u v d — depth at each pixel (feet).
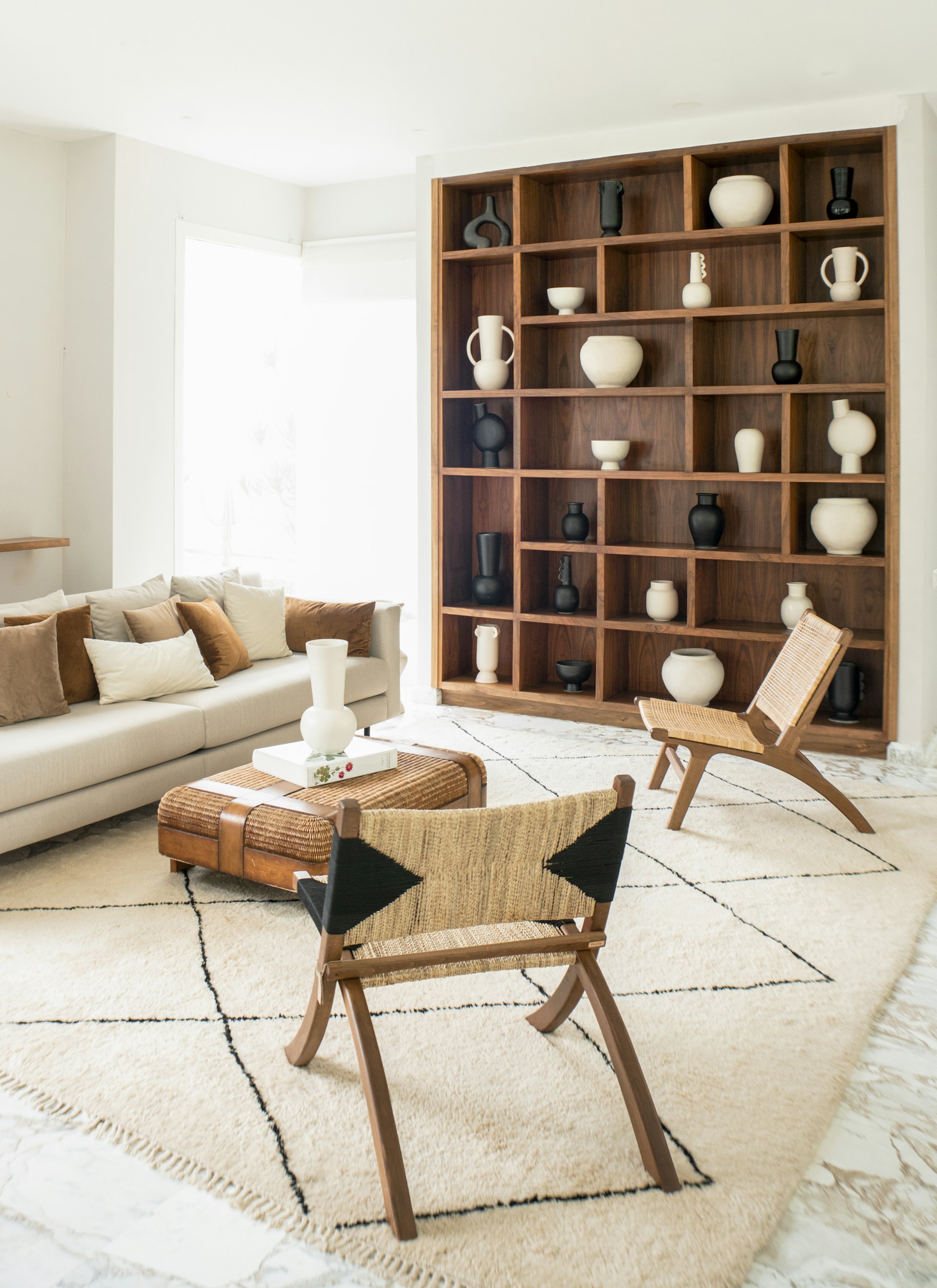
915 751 15.11
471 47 13.47
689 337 16.19
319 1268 5.70
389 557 20.99
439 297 18.13
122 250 17.79
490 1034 8.10
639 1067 6.59
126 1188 6.31
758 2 11.91
